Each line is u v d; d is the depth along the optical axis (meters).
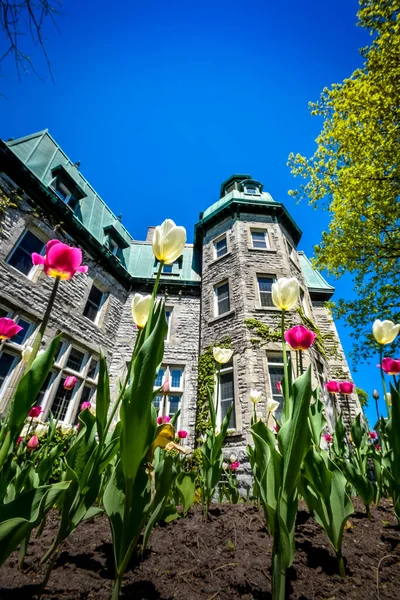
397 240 9.88
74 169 12.58
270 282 10.75
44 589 1.21
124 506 1.04
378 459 2.58
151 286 12.24
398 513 1.75
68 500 1.20
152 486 1.33
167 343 10.73
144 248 14.55
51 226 8.90
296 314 9.76
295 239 13.66
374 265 10.27
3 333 1.94
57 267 1.38
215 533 1.89
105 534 1.84
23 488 1.72
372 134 8.65
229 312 10.05
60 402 8.16
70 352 8.87
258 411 7.82
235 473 6.92
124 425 0.97
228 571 1.44
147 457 1.41
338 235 10.62
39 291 8.13
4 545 0.89
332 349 11.28
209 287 11.55
